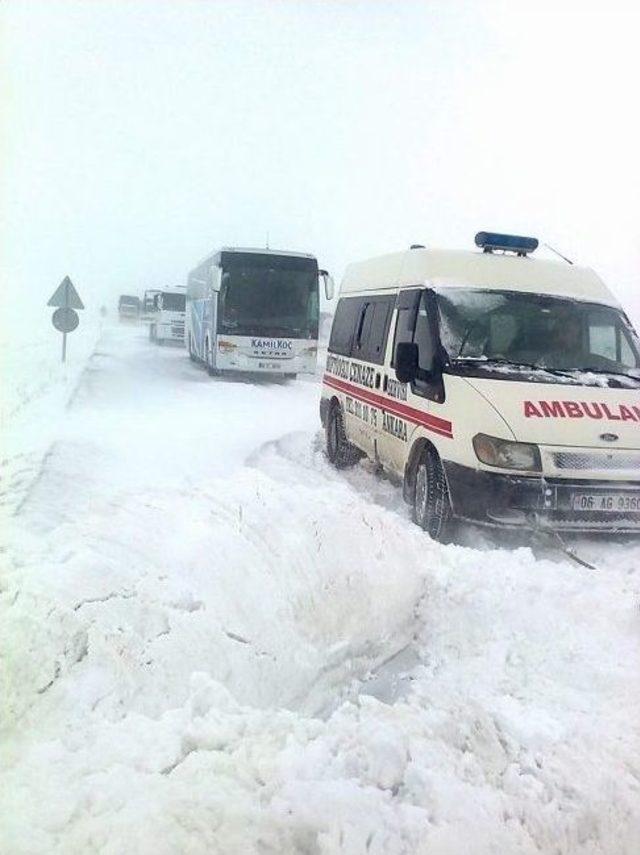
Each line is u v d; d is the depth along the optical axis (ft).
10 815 7.56
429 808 8.42
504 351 22.72
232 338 64.34
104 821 7.54
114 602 10.68
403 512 24.08
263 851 7.52
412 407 23.34
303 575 13.34
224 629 11.43
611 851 8.75
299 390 61.31
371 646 13.66
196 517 13.74
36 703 9.04
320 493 16.75
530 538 20.39
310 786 8.30
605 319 24.26
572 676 12.37
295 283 65.31
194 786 8.09
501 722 10.55
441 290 23.68
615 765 9.87
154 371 70.95
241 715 9.57
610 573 16.66
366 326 29.35
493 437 19.57
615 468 19.72
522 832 8.52
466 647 13.94
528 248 26.91
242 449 34.06
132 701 9.71
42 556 12.11
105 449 32.22
